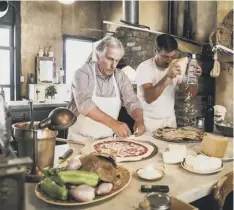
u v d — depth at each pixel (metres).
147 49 4.20
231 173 1.25
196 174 1.37
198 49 3.16
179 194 1.13
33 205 1.03
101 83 2.27
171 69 2.40
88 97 2.09
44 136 1.32
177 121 3.37
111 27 6.69
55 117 1.26
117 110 2.38
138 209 0.97
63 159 1.51
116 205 1.02
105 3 6.85
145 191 1.13
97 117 2.02
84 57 6.95
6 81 6.12
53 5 6.38
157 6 4.38
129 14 4.26
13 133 1.30
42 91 6.05
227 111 3.06
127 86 2.39
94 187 1.06
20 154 1.30
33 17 6.16
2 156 0.79
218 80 3.13
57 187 1.02
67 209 1.00
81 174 1.06
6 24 5.95
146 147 1.82
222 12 2.99
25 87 6.20
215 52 2.75
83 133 2.24
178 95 3.32
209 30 3.38
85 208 1.00
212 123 3.17
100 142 1.95
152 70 2.76
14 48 6.08
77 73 2.20
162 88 2.48
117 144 1.90
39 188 1.11
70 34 6.66
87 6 6.84
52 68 6.38
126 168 1.33
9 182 0.68
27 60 6.18
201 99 3.22
